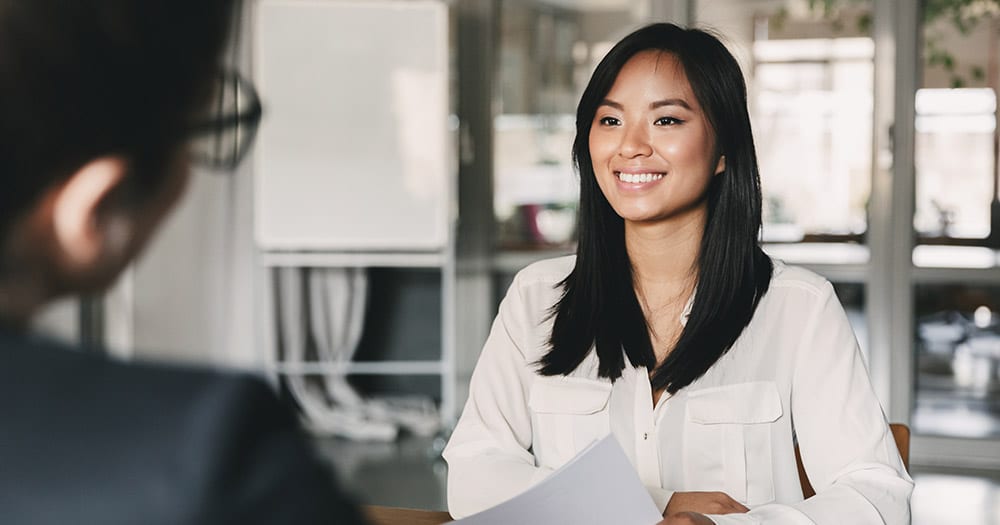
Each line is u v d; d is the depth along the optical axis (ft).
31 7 1.41
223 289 18.70
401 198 18.12
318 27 17.98
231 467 1.37
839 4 18.24
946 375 18.20
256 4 17.90
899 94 18.01
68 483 1.36
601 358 5.17
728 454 5.03
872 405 4.98
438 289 20.15
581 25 19.47
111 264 1.57
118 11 1.44
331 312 19.40
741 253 5.09
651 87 4.99
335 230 18.13
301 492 1.43
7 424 1.40
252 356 18.74
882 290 18.20
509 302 5.60
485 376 5.49
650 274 5.19
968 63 17.93
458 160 19.90
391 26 18.01
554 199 19.79
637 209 5.00
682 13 18.80
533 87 19.76
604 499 4.06
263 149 18.04
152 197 1.56
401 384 20.39
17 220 1.47
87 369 1.47
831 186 18.37
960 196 18.02
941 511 14.97
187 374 1.46
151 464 1.37
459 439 5.38
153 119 1.50
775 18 18.49
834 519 4.51
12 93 1.41
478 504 5.10
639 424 5.12
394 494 15.52
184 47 1.49
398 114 18.10
